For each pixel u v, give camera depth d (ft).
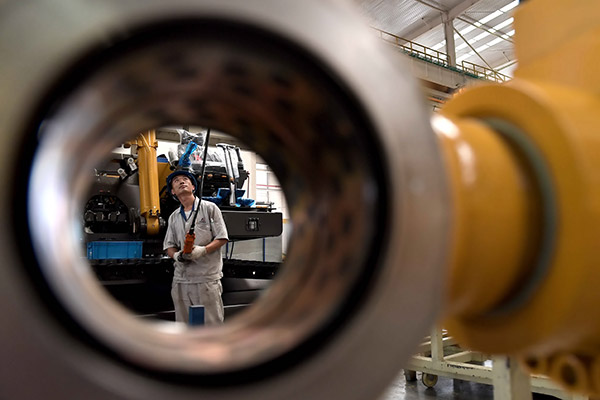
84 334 0.69
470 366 6.89
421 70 19.01
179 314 8.20
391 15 22.81
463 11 22.06
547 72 1.62
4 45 0.67
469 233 1.15
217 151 10.83
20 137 0.67
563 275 1.17
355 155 0.93
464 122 1.35
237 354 0.86
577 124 1.22
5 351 0.63
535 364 1.76
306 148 1.33
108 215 9.18
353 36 0.82
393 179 0.78
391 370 0.79
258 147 1.73
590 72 1.46
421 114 0.84
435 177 0.82
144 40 0.73
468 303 1.34
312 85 0.87
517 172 1.25
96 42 0.70
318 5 0.80
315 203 1.41
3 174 0.65
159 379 0.71
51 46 0.68
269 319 1.16
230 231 9.55
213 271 8.27
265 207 10.96
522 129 1.31
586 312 1.21
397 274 0.79
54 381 0.65
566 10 1.57
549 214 1.22
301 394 0.74
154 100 1.13
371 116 0.79
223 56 0.85
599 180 1.16
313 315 0.90
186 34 0.75
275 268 10.10
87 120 0.85
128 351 0.73
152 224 9.33
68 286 0.73
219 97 1.26
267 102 1.17
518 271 1.26
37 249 0.67
